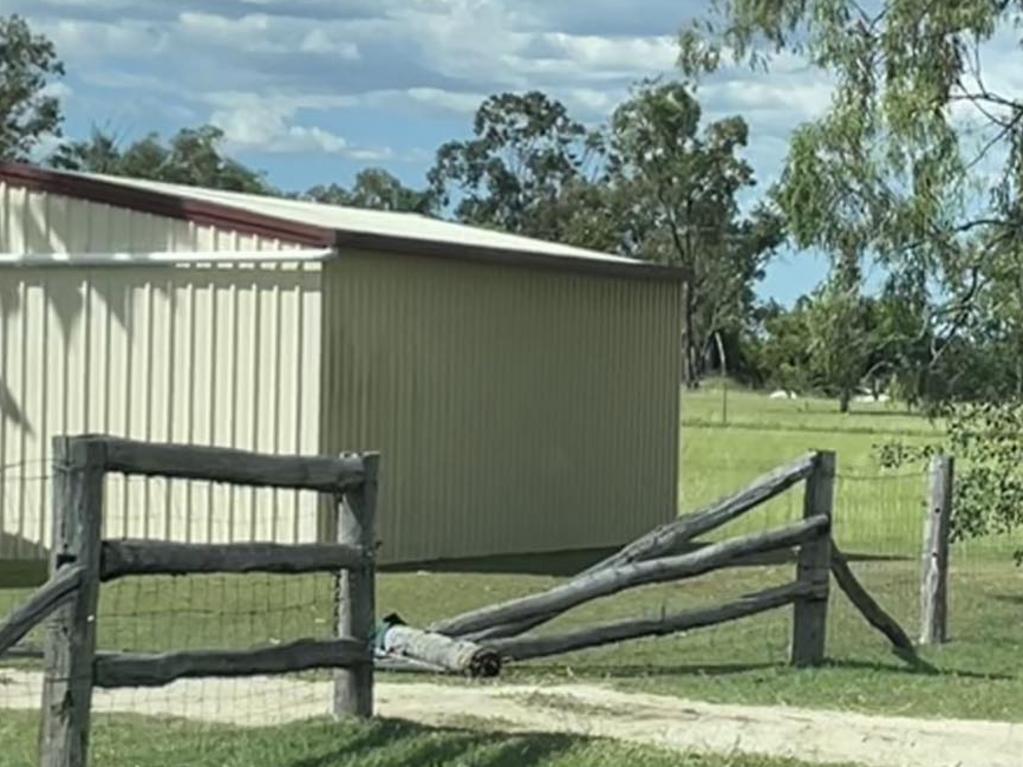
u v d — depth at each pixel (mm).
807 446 42312
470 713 9562
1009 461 15820
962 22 15398
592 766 8234
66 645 7227
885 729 9609
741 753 8742
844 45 15844
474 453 19562
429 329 18875
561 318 20922
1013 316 15852
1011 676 11805
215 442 17875
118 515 18125
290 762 8195
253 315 17750
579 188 80250
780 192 16188
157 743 8586
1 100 65250
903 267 16016
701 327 75812
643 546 11219
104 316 18453
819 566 12008
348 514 8688
